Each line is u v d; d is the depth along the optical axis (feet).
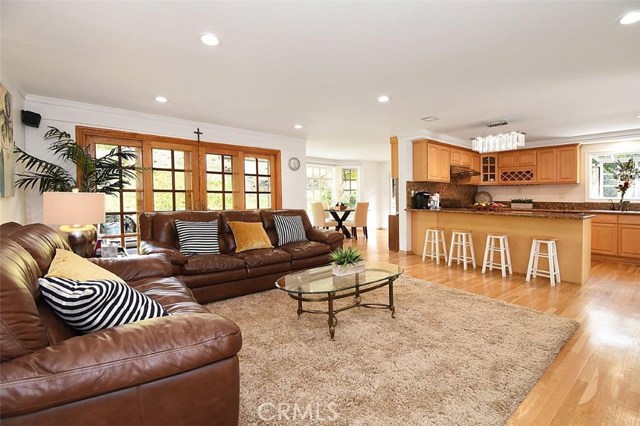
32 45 8.04
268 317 9.27
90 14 6.66
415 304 10.27
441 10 6.63
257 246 12.57
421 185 20.63
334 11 6.63
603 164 20.17
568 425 4.99
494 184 23.59
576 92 11.85
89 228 9.46
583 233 12.71
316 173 32.12
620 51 8.57
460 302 10.45
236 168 18.10
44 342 3.38
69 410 3.20
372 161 34.17
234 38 7.72
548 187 22.31
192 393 3.78
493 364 6.62
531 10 6.65
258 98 12.44
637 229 16.71
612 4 6.45
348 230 29.04
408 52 8.55
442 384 5.94
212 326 3.97
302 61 9.07
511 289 12.02
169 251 9.91
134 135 14.47
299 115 15.07
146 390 3.53
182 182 16.21
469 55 8.76
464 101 12.90
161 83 10.79
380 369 6.47
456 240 17.33
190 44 8.02
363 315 9.34
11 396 2.92
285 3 6.33
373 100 12.73
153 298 6.26
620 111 14.42
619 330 8.39
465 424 4.93
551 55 8.78
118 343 3.47
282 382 6.04
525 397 5.65
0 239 4.29
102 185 13.32
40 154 12.18
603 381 6.14
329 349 7.30
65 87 11.16
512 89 11.47
